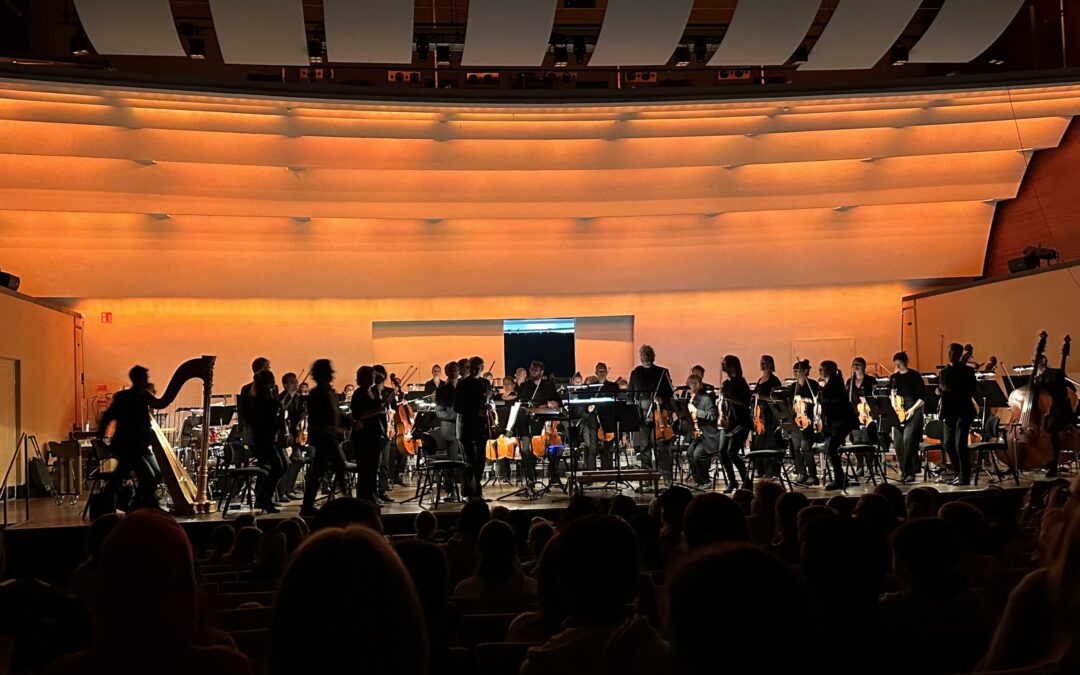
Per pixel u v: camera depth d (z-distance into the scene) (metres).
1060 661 1.58
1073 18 16.88
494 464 15.59
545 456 13.41
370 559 1.54
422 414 12.05
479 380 11.77
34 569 10.20
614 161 17.72
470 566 5.97
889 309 20.50
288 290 19.09
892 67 18.78
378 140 17.02
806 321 20.38
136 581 2.04
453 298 19.84
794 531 5.03
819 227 19.89
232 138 16.38
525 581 4.85
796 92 15.34
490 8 12.88
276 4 12.65
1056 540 1.91
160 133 16.03
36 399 15.88
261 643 3.68
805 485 13.55
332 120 16.11
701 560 1.35
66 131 15.66
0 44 16.36
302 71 17.17
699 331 20.25
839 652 2.92
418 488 12.91
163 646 2.06
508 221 19.31
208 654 2.10
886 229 19.97
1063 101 16.69
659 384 12.95
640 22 13.24
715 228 19.77
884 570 2.99
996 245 20.05
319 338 19.41
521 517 7.28
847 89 15.25
